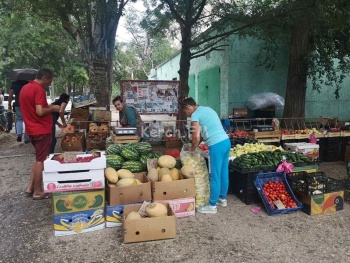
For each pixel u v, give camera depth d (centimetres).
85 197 365
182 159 436
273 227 385
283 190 447
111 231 372
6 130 1193
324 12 720
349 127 781
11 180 581
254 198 464
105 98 980
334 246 338
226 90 1141
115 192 376
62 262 310
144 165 451
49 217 414
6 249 334
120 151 459
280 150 541
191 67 1727
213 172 418
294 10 761
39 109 444
